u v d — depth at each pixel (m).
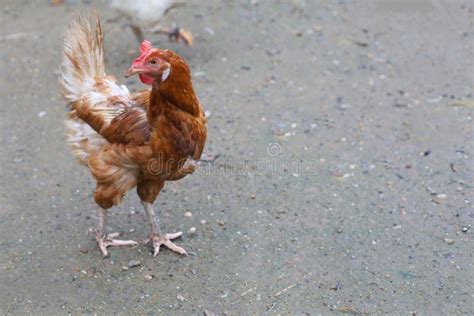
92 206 2.79
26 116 3.11
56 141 3.01
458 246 2.66
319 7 3.65
